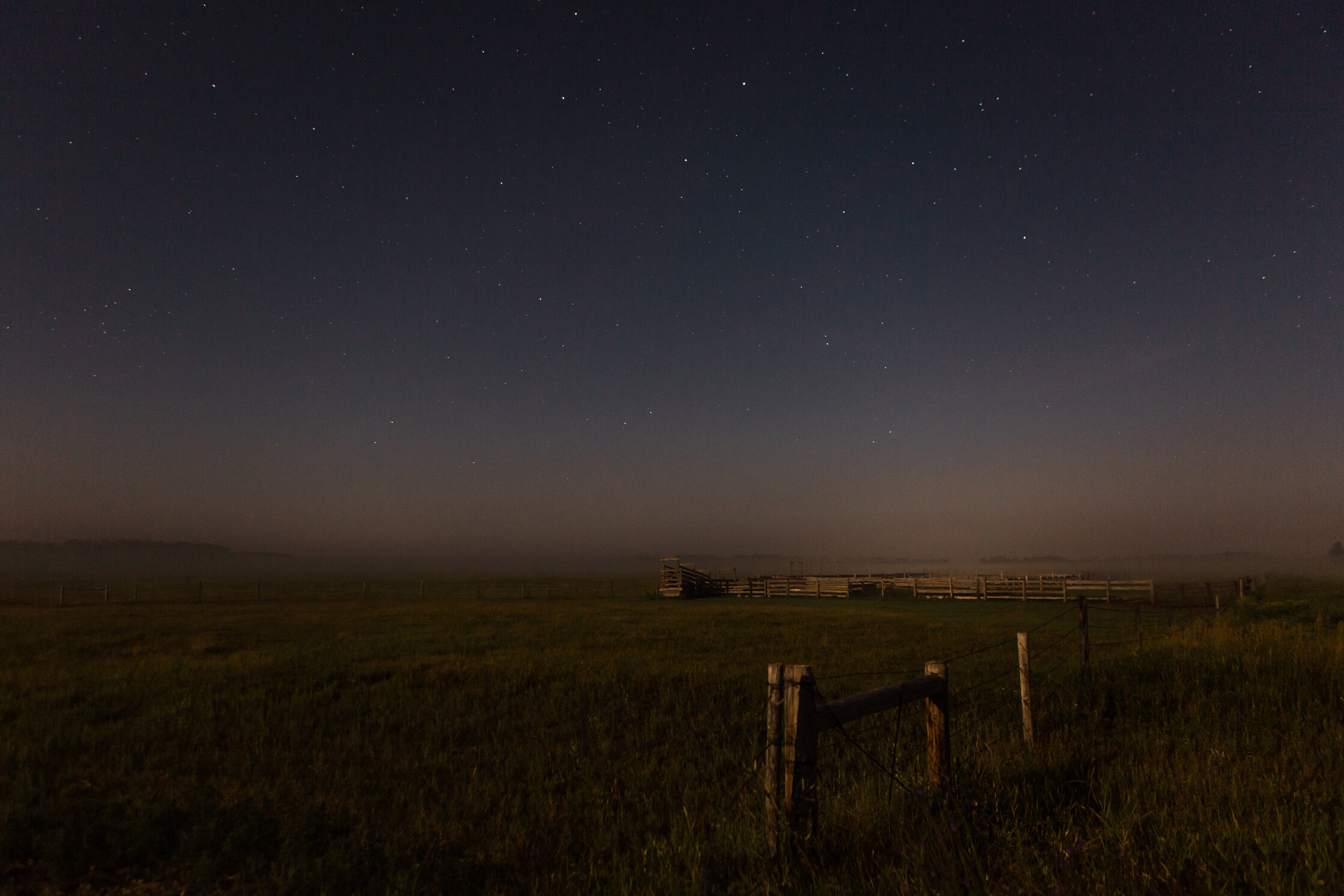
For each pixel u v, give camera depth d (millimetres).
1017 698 8656
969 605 32531
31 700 10375
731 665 13547
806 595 44406
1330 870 2877
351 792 5883
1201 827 3479
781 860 3387
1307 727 5891
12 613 29797
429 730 8461
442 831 4973
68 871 4105
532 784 6219
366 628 22938
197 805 5082
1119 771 4777
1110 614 26297
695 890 3359
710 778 6277
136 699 10602
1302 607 21375
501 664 13945
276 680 12164
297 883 4062
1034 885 2854
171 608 32812
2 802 4992
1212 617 21484
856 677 11844
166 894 3941
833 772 5762
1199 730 6082
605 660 14445
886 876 3143
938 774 4438
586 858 4426
